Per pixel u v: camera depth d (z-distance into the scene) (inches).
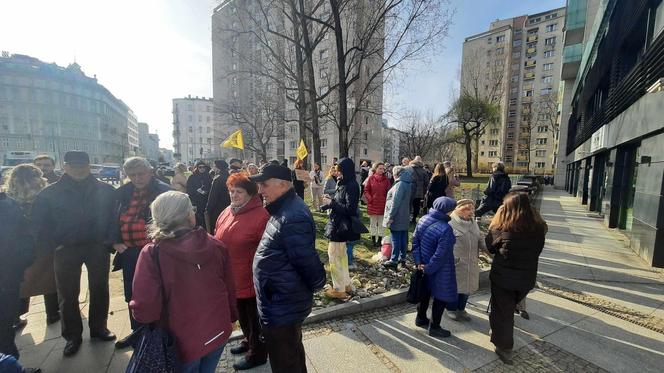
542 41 2284.7
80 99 2938.0
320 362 112.5
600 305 163.2
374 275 190.5
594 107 623.8
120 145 3735.2
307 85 568.4
